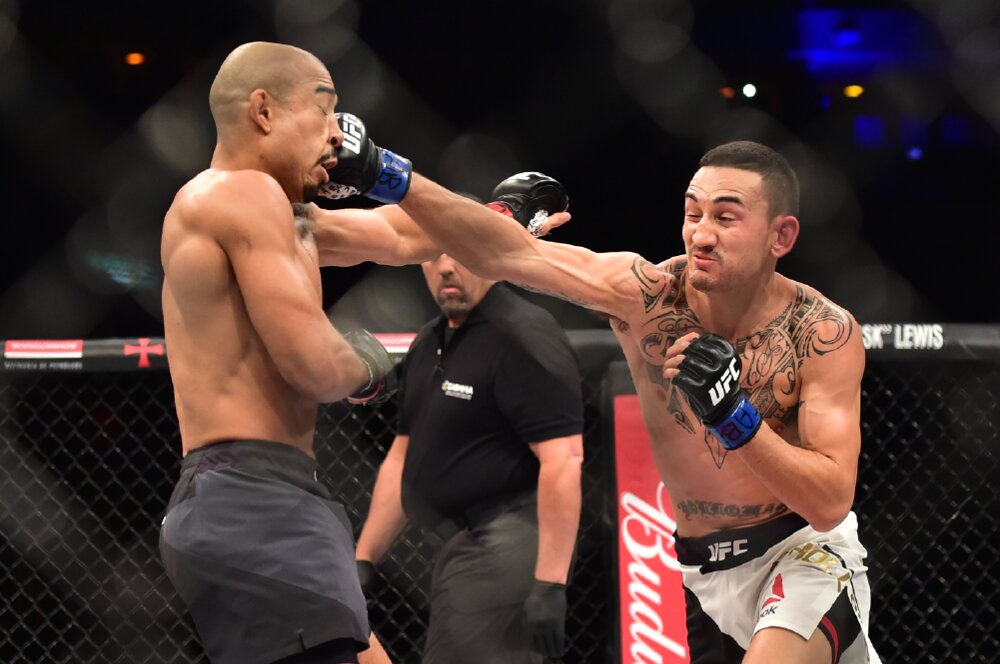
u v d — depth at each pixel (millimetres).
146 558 5777
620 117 6676
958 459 5871
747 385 3342
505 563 4121
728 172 3225
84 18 6898
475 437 4176
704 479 3455
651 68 6570
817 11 6406
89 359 4719
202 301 2783
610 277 3338
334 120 2969
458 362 4188
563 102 6719
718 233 3205
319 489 2896
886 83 6582
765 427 3096
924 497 5863
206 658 5223
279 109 2881
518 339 4102
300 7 6609
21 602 5637
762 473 3100
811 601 3244
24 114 7035
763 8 6418
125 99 7023
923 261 6766
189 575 2770
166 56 6965
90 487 5844
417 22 6641
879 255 6789
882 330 4570
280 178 2914
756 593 3455
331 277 6695
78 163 7094
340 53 6664
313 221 3197
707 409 3053
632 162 6691
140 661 5617
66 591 5711
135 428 5914
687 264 3387
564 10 6582
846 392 3277
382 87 6738
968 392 5902
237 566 2727
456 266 4121
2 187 7102
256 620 2732
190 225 2791
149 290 7117
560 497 4035
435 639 4184
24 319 7133
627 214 6684
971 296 6719
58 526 5781
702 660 3641
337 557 2820
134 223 7113
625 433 4547
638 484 4535
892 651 5695
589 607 5320
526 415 4082
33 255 7145
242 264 2734
